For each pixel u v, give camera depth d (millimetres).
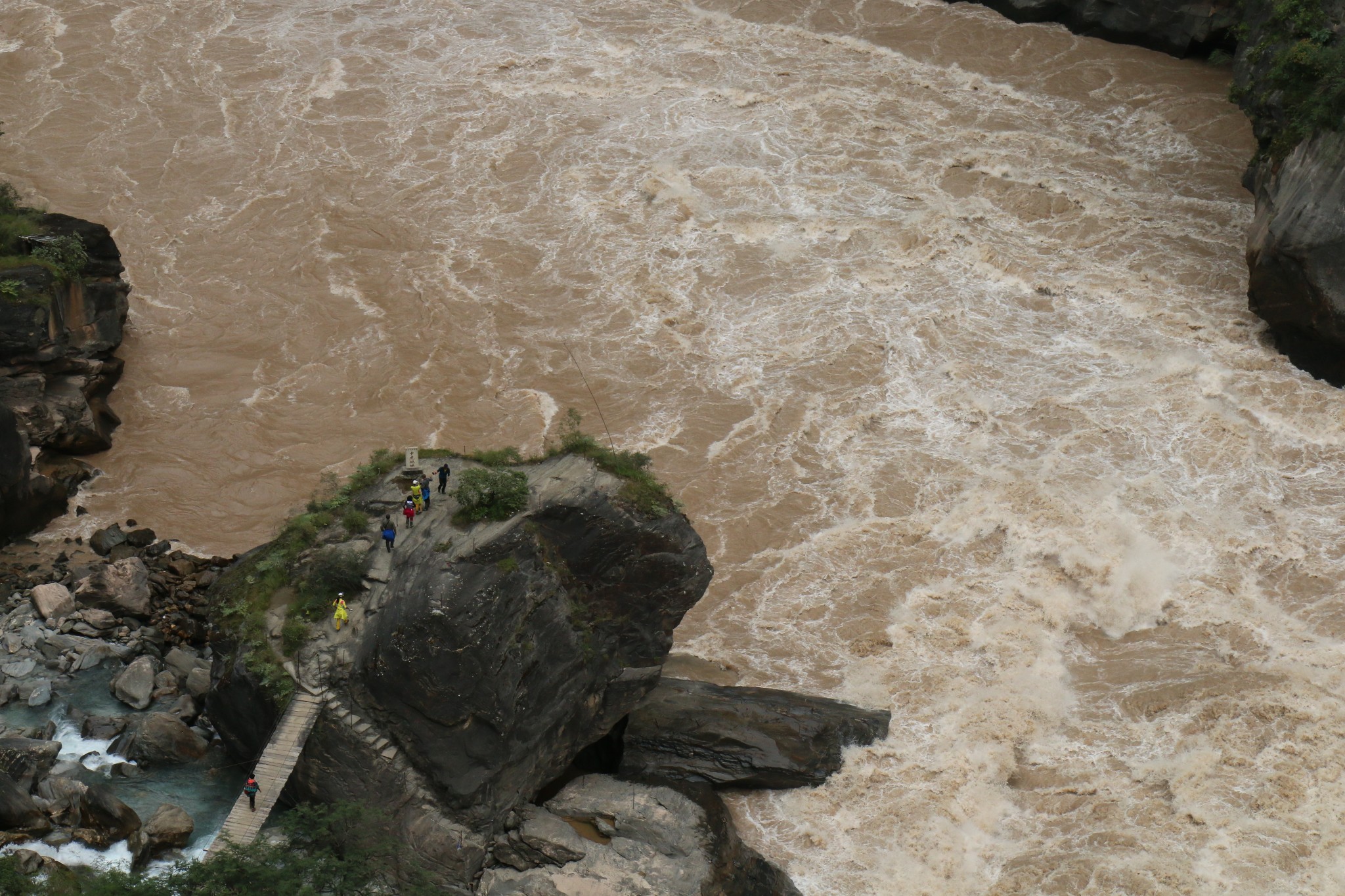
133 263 65625
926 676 43750
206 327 61719
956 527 50219
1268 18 69562
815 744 39438
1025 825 38500
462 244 67625
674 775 38750
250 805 33438
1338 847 37188
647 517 36625
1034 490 51281
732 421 56125
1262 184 62531
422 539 36594
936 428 55594
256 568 38656
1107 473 52531
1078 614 46625
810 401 57125
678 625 46156
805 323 61812
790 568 48781
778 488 52562
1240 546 48969
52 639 42219
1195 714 41625
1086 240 66375
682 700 40094
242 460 54062
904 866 37156
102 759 38188
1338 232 53969
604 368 59281
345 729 34406
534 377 58781
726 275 65188
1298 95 59531
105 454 54344
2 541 47938
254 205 70250
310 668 35219
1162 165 72625
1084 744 41094
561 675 35875
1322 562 48312
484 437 55406
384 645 33906
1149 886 36094
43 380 52469
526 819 35906
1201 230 67000
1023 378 58188
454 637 33438
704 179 72250
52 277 52656
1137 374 58031
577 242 67750
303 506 51469
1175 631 45781
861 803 38938
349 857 32844
